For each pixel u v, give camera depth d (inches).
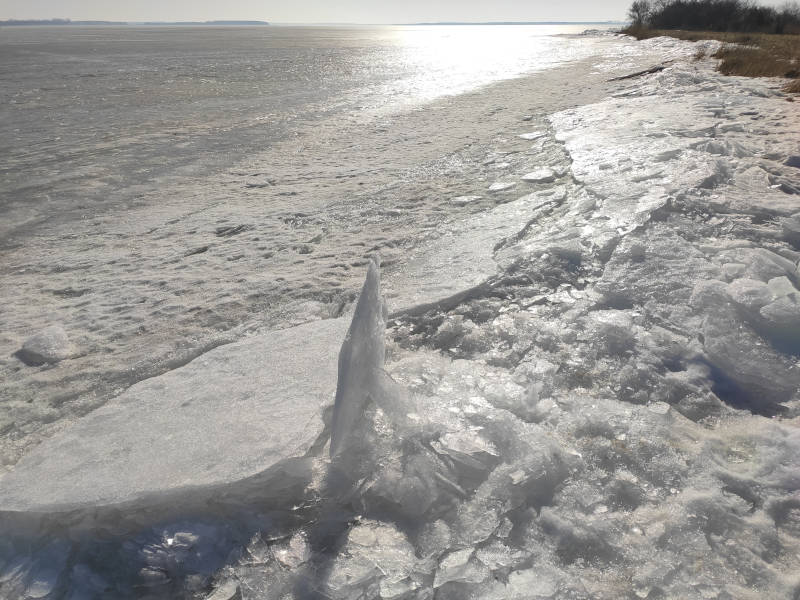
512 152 347.9
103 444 109.2
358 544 83.7
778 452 93.0
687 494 85.6
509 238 194.1
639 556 77.2
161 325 166.2
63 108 682.2
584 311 139.9
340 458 99.7
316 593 76.7
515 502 87.7
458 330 141.0
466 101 636.7
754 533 79.1
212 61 1455.5
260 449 100.3
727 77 528.7
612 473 91.2
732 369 116.0
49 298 195.3
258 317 164.6
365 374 101.8
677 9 2341.3
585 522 83.0
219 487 93.4
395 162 363.3
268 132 514.6
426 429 102.0
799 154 245.1
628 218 186.1
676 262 155.1
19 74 1117.7
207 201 307.1
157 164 402.6
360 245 215.6
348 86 866.8
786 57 706.2
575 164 279.7
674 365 118.6
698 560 75.7
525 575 76.0
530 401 109.5
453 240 203.9
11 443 120.0
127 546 86.4
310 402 114.0
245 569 81.3
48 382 142.2
